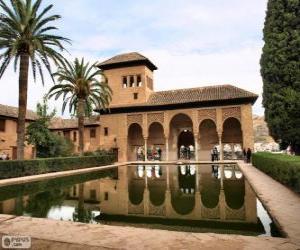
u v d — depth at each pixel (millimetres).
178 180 16484
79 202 10117
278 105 18859
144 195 11562
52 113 30125
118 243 4457
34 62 20328
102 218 7496
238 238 4770
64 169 23047
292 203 7898
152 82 42000
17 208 8984
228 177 17406
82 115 28875
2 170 16516
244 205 8977
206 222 6934
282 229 5402
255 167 22109
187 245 4367
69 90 28562
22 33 19578
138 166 29656
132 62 38406
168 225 6668
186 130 39312
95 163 28469
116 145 37719
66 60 21609
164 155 38094
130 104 37750
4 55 19844
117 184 15242
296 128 18125
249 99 32375
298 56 18594
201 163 31266
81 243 4445
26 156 34250
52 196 11500
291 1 19125
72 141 38531
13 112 33562
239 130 35281
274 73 19234
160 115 36062
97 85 29844
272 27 19938
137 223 6898
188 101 34156
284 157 13906
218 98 33000
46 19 20203
